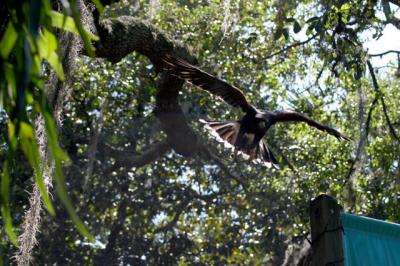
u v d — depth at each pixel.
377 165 15.41
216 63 16.44
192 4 17.56
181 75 5.85
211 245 20.42
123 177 20.36
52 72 8.62
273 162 6.15
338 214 6.09
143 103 18.77
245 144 6.16
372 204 15.59
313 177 16.52
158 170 20.62
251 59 16.77
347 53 13.11
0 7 3.99
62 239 20.47
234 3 15.91
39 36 2.77
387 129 16.25
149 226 20.88
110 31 10.27
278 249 18.12
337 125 16.80
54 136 2.77
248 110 6.24
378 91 15.48
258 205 18.41
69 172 19.30
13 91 2.69
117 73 17.59
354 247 6.12
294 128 16.81
